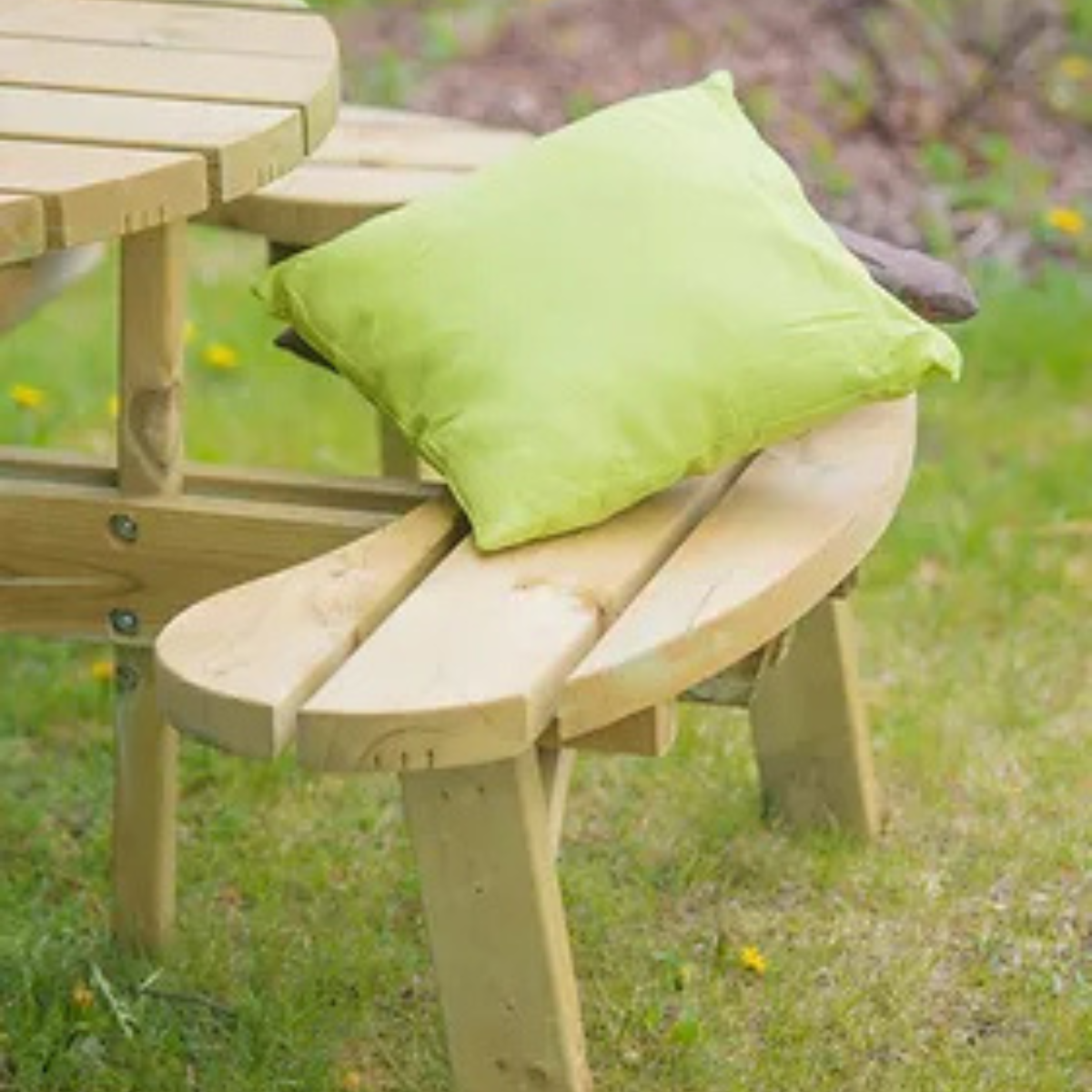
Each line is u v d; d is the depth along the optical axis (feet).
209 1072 21.30
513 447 19.33
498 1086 18.61
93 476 21.31
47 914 23.72
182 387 20.92
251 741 17.11
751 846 25.04
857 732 24.93
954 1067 21.76
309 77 21.26
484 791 17.95
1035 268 38.11
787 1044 22.07
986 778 26.35
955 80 41.73
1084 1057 21.99
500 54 42.37
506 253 20.18
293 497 20.99
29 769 26.43
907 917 24.04
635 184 20.39
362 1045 22.02
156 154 19.31
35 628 21.34
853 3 42.55
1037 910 24.14
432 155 25.05
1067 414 34.06
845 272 20.01
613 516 19.75
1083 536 31.12
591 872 24.53
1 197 18.44
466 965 18.37
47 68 21.38
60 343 35.29
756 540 19.42
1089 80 42.52
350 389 34.24
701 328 19.62
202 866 24.53
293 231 23.48
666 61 41.93
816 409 19.65
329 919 23.75
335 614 18.33
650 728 18.24
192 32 22.53
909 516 31.27
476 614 18.22
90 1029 21.65
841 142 40.47
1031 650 28.78
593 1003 22.56
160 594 21.04
